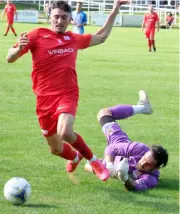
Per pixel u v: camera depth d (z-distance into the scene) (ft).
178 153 31.58
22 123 37.73
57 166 28.43
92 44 26.99
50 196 24.04
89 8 193.26
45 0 190.29
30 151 30.96
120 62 75.25
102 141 33.86
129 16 179.01
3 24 156.25
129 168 25.91
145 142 33.96
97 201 23.65
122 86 54.03
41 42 25.41
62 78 25.12
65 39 25.76
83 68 67.05
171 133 36.22
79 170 28.04
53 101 25.08
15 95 47.52
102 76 60.39
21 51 25.13
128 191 25.03
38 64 25.30
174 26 178.70
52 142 26.05
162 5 193.16
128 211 22.63
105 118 28.50
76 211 22.36
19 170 27.53
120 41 116.06
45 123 25.61
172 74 63.98
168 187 25.89
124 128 37.24
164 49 100.32
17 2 208.44
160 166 25.80
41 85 25.34
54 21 25.62
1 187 24.86
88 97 47.67
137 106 30.07
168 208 23.13
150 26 94.12
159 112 42.60
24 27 144.36
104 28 27.71
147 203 23.65
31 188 24.94
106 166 25.93
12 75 58.85
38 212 22.06
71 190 24.93
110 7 195.00
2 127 36.37
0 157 29.66
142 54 88.63
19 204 22.80
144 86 54.44
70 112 24.58
